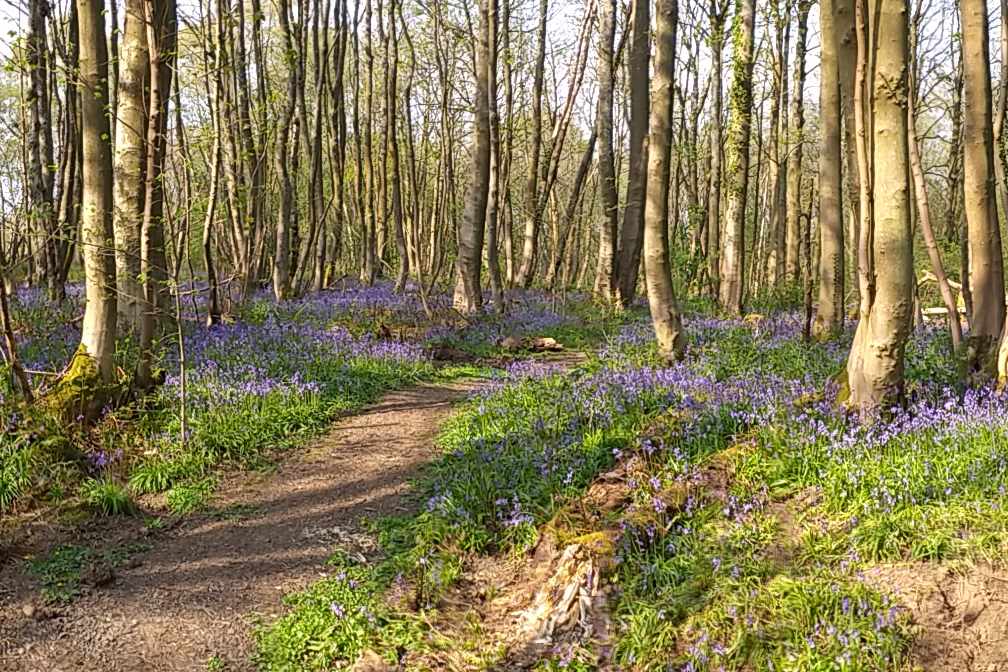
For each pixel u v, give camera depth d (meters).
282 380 11.27
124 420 9.18
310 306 19.19
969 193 9.32
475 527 7.05
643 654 5.19
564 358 15.34
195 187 12.55
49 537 6.94
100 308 9.34
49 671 5.14
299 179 34.34
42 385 9.22
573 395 9.75
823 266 14.99
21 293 17.61
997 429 6.95
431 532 6.96
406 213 34.16
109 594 6.12
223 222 21.95
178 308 8.93
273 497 8.16
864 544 5.76
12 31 10.20
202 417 9.48
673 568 5.91
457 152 40.66
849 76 10.54
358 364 13.26
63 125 18.86
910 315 7.74
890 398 7.87
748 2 19.67
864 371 7.95
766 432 7.68
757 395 8.79
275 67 27.91
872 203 7.68
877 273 7.70
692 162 32.00
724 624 5.27
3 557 6.50
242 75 19.86
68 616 5.77
